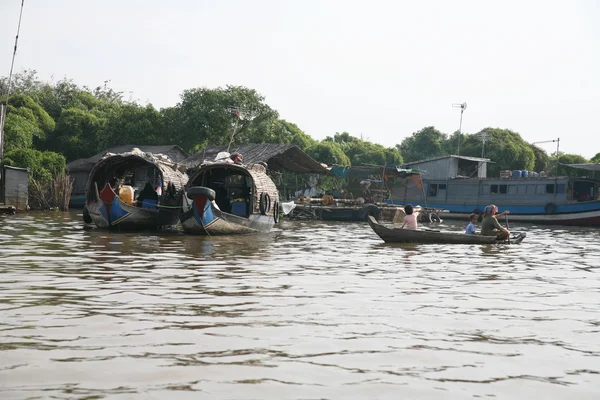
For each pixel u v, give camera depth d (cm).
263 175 2272
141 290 848
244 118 4094
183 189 2012
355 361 532
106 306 734
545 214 3631
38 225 2062
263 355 542
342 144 6053
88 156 4547
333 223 3048
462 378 496
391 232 1758
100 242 1548
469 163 4450
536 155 5597
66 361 509
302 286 921
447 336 632
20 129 3772
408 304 800
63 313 689
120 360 515
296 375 490
